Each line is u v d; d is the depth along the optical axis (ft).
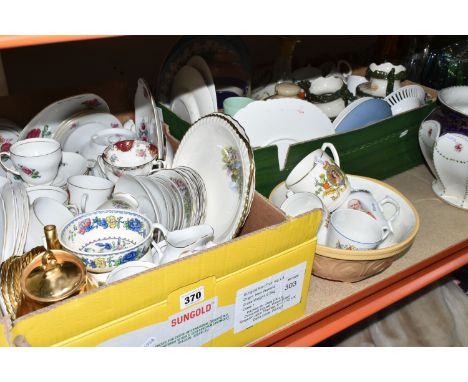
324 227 2.57
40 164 2.49
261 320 2.18
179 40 3.25
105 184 2.53
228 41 3.48
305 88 3.61
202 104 3.14
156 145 2.91
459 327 3.88
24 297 1.67
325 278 2.57
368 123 3.23
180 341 1.88
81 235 2.20
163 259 2.06
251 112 3.00
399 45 4.51
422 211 3.28
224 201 2.45
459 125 3.01
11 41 1.60
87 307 1.52
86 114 3.01
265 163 2.70
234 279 1.91
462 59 4.20
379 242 2.45
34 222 2.19
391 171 3.54
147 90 2.93
